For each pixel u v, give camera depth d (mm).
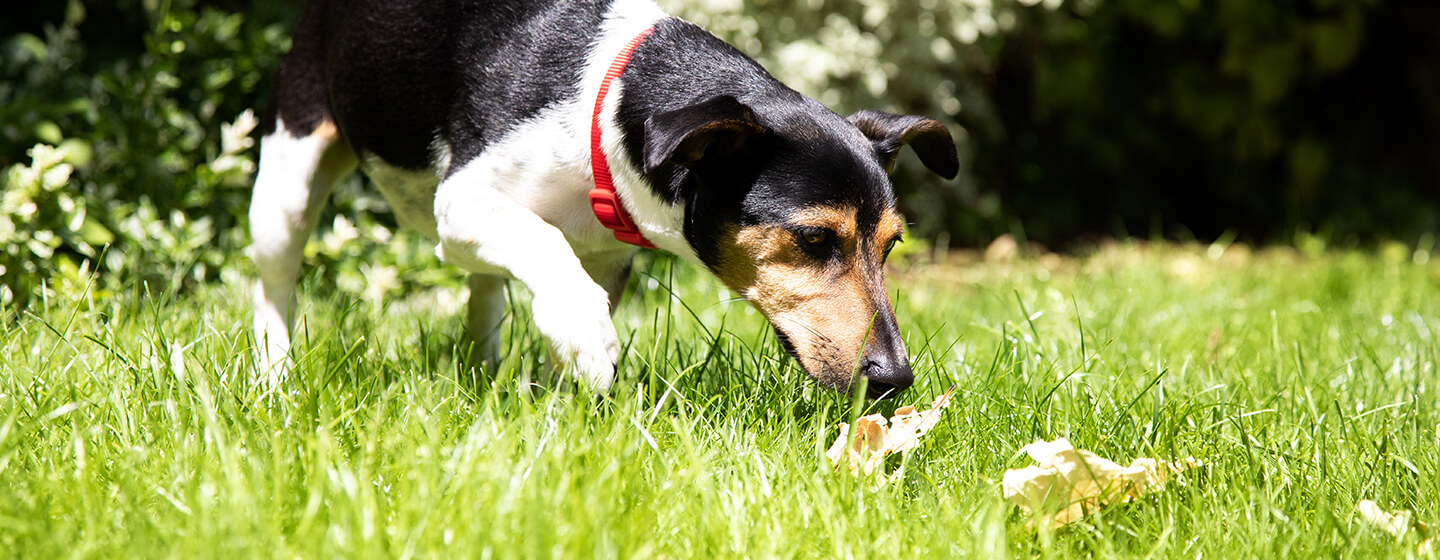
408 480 2035
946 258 6469
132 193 4438
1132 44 7562
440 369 2975
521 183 2832
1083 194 7629
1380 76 8422
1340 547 2123
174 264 4035
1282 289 5379
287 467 2059
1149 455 2510
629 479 2098
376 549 1778
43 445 2205
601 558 1830
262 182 3322
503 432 2182
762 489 2174
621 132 2730
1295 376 3250
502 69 2855
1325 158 7984
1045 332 3646
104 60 5039
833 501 2107
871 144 2797
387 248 4641
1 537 1837
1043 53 7078
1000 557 1926
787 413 2545
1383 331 4266
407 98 2990
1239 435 2635
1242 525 2221
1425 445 2680
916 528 2082
